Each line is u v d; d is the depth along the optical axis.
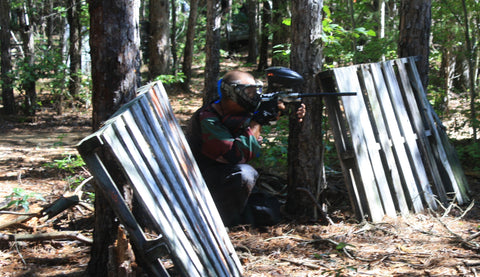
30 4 15.97
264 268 3.38
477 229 4.11
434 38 8.28
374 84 4.51
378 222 4.17
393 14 11.26
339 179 5.71
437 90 9.02
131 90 3.11
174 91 17.14
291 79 4.00
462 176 5.20
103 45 3.01
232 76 3.97
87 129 12.15
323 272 3.18
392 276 3.16
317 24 4.25
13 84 13.80
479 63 10.89
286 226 4.24
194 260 2.66
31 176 6.58
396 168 4.49
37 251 3.79
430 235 3.98
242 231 4.16
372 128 4.66
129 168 2.37
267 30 16.30
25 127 12.38
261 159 5.86
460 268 3.24
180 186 2.82
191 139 4.12
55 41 21.17
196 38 24.28
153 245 2.53
